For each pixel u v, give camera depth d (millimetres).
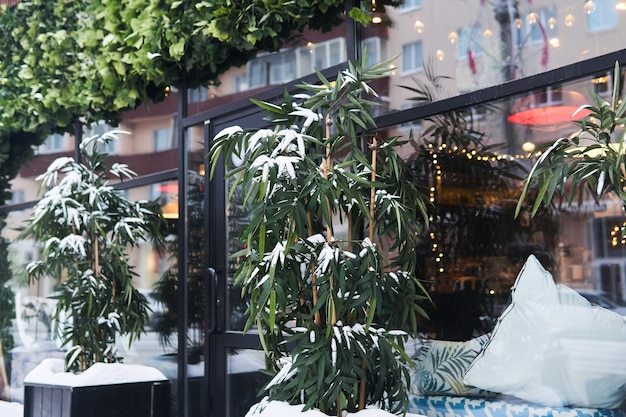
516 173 3055
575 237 2863
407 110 3426
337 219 3588
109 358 4465
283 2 3850
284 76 4039
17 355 6070
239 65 4281
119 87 4801
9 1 5773
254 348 3988
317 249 2900
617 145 2701
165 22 4320
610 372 2711
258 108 4129
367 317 2846
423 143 3371
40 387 4211
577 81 2891
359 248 3424
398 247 3168
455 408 3062
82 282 4285
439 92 3332
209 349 4227
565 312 2844
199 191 4480
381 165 3246
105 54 4676
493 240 3109
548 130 2965
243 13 3986
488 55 3174
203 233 4426
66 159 4379
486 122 3162
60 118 5500
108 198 4438
